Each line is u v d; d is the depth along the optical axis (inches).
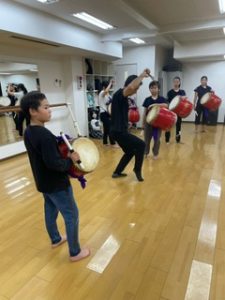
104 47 214.1
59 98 220.8
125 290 59.4
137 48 279.3
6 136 173.2
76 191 117.3
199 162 154.5
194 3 142.1
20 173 144.3
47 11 144.2
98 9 143.0
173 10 153.1
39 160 56.5
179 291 58.5
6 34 131.3
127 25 179.9
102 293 58.8
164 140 218.5
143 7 147.6
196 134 243.6
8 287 61.2
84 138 71.9
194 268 65.6
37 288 60.7
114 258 70.4
